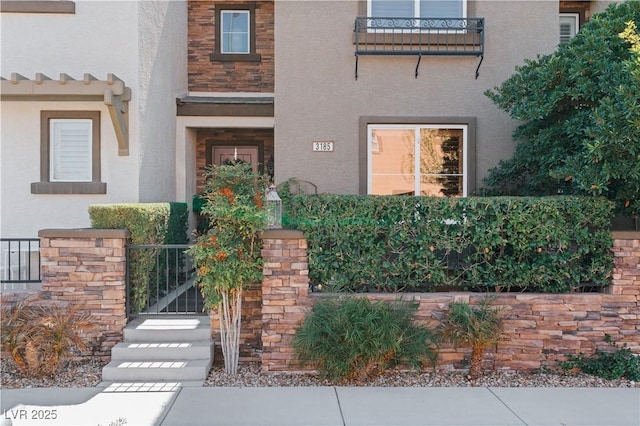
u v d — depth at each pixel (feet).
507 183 27.73
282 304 21.30
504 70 28.60
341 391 19.30
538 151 25.44
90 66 27.71
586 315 21.45
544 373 21.31
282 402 18.15
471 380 20.59
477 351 20.54
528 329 21.38
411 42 28.35
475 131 28.53
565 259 21.57
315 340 19.35
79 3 27.71
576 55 22.27
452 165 28.81
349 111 28.60
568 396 18.78
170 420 16.58
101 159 27.99
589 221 21.56
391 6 28.71
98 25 27.73
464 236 21.49
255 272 21.20
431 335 20.34
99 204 25.68
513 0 28.58
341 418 16.79
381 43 28.40
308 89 28.58
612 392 19.19
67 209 27.96
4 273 26.81
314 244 21.47
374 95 28.60
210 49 38.04
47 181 27.99
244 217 20.57
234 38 38.60
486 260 21.77
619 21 21.94
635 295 21.58
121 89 25.75
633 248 21.62
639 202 21.67
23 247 27.94
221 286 20.80
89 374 21.04
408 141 28.81
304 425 16.25
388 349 19.20
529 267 21.68
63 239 22.11
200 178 38.06
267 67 37.99
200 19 38.01
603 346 21.48
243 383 20.33
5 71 27.55
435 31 28.40
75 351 22.11
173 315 23.91
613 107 19.49
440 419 16.74
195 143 37.91
